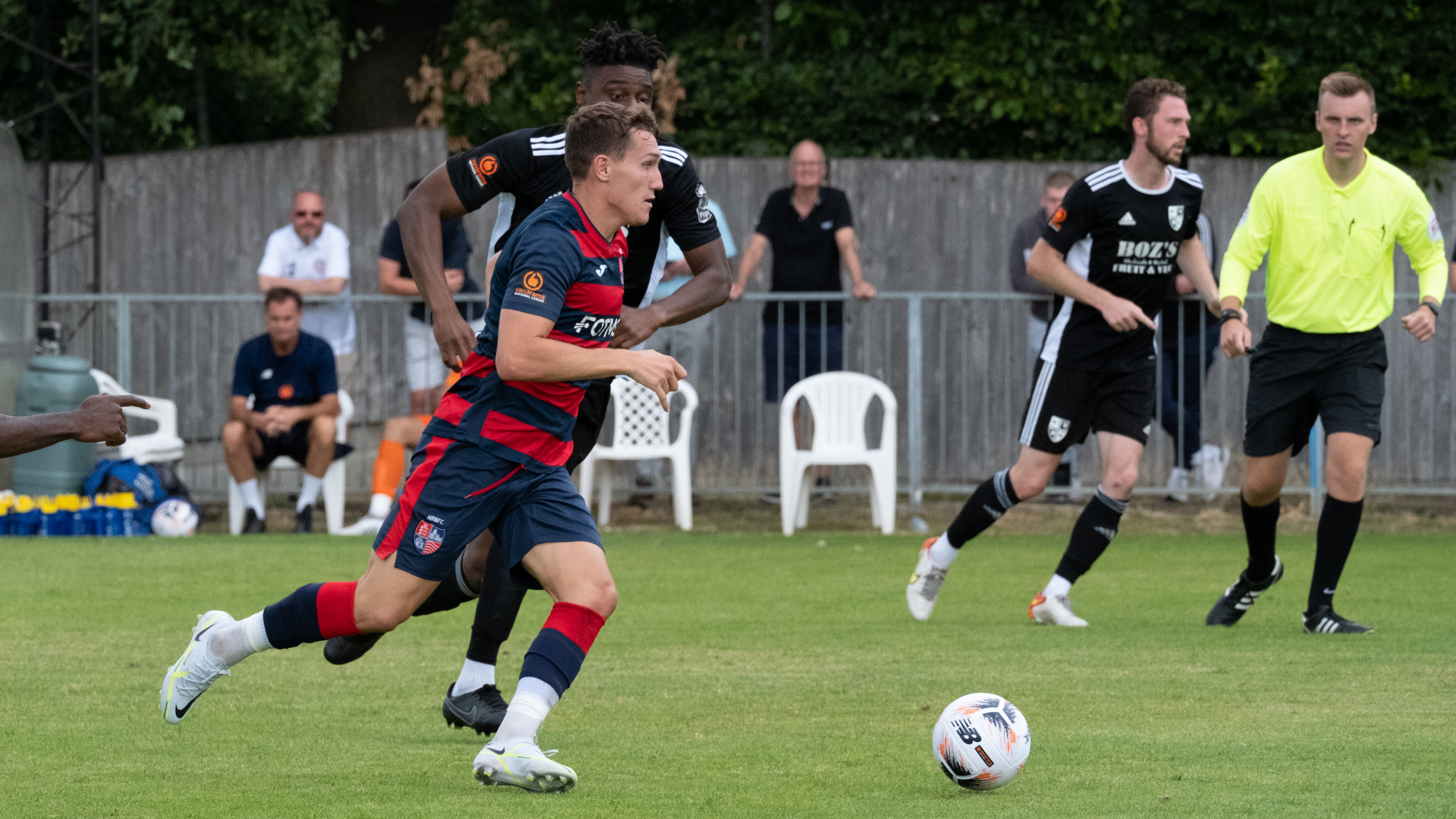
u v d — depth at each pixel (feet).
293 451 118.42
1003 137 167.12
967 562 103.60
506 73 168.04
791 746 48.34
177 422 140.46
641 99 53.47
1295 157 72.74
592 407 53.06
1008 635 73.20
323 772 44.50
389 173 156.15
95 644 69.67
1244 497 74.74
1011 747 41.29
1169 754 46.47
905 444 145.79
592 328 43.93
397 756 46.98
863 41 167.22
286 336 116.26
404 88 168.96
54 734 50.14
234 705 55.62
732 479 133.49
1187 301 124.26
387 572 43.98
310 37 162.71
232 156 155.63
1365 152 70.90
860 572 97.91
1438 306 72.74
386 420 146.61
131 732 50.67
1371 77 160.15
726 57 167.53
